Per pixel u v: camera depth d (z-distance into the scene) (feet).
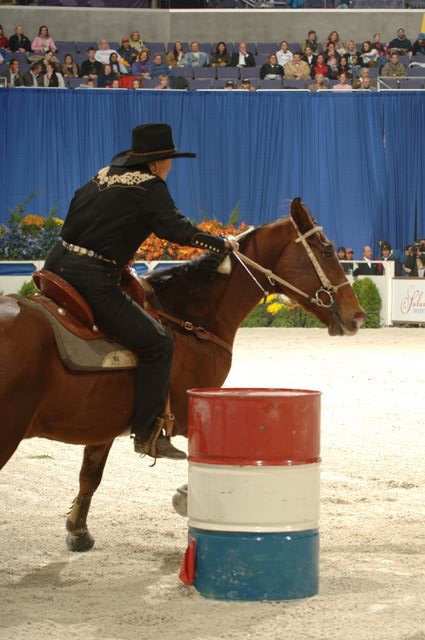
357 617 21.80
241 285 28.50
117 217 24.79
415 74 143.84
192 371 27.27
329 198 138.51
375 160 138.10
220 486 23.07
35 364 22.77
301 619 21.63
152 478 39.81
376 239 139.03
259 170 138.10
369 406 57.62
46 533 30.55
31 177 135.64
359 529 30.94
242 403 22.79
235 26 152.25
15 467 42.04
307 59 145.38
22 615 22.06
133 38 146.61
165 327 26.89
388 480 38.78
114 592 24.06
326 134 137.80
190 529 24.12
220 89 138.41
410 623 21.36
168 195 25.27
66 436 24.73
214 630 20.85
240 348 91.15
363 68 139.54
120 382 24.99
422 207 139.23
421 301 113.60
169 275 27.96
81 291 24.70
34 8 150.10
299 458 23.20
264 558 22.94
